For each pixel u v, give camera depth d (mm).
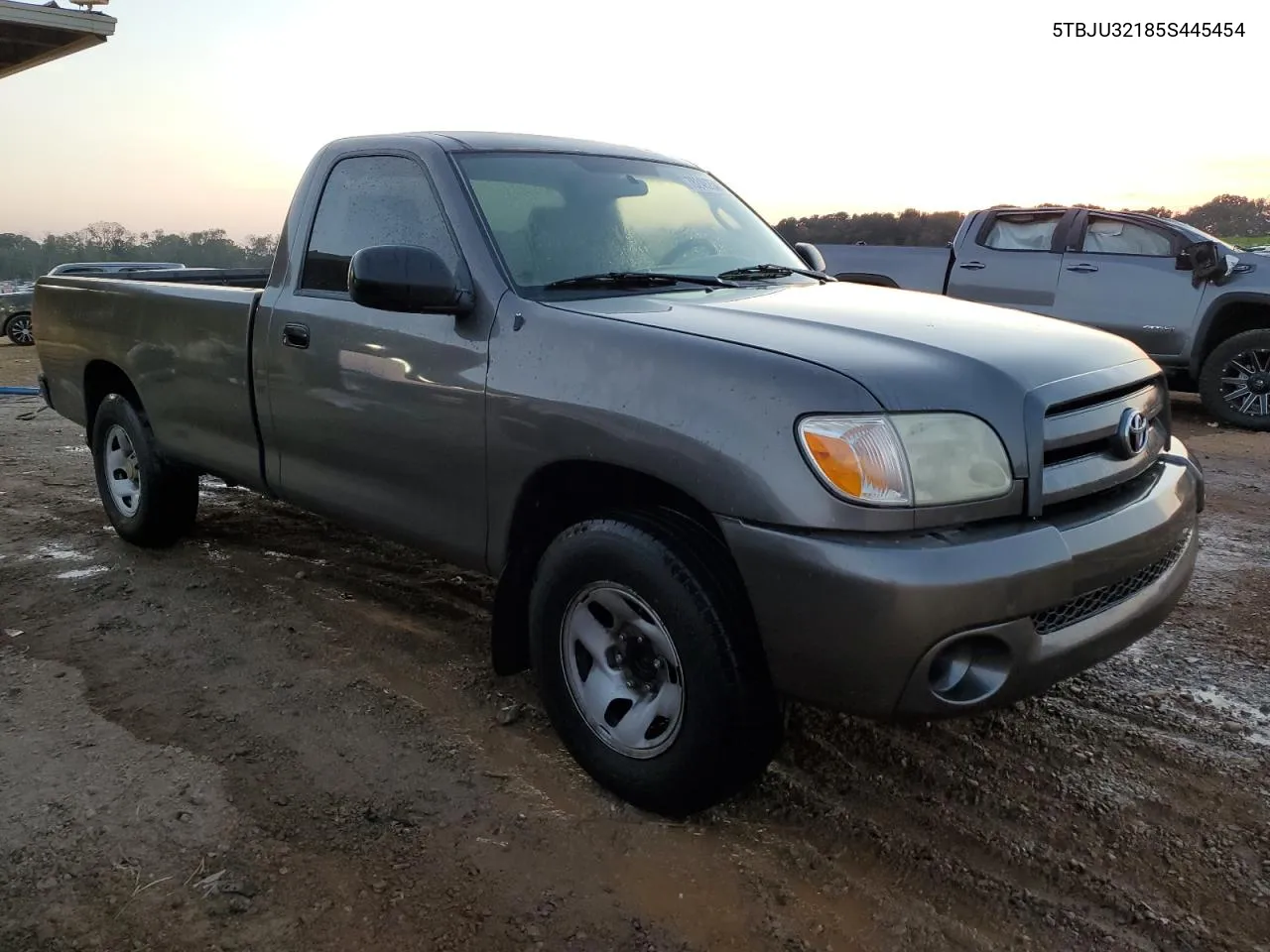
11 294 18000
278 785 2943
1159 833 2729
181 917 2387
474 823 2760
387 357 3346
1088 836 2715
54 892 2479
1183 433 8602
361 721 3328
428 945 2303
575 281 3164
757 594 2420
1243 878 2537
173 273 5840
